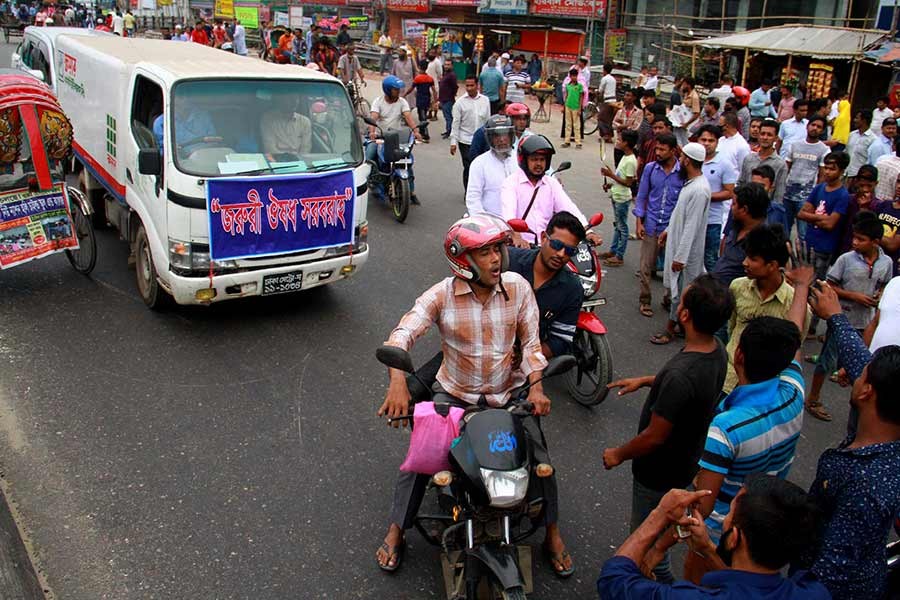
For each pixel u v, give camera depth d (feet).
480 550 10.01
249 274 20.07
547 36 79.92
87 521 13.38
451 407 11.02
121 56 24.38
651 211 23.22
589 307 18.57
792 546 6.92
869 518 8.10
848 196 22.41
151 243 20.39
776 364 9.63
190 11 130.72
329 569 12.54
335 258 21.45
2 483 14.25
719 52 63.46
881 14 53.98
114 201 25.13
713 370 10.36
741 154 26.30
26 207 22.02
